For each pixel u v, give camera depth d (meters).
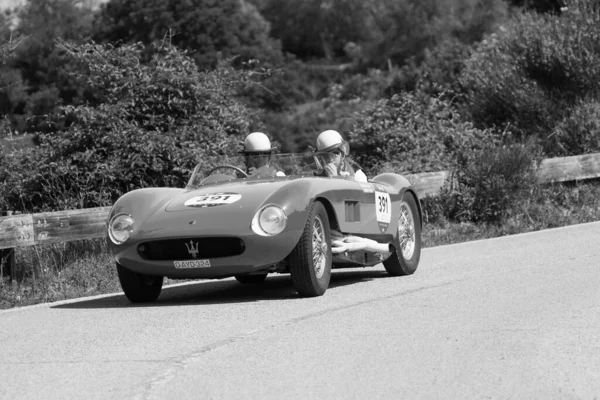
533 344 14.62
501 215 40.22
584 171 44.69
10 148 37.81
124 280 21.30
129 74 38.81
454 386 12.06
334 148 24.33
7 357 14.89
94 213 29.16
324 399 11.55
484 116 55.75
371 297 20.47
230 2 143.00
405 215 25.94
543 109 53.69
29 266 29.02
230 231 19.67
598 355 13.70
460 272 24.81
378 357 13.93
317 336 15.79
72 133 36.75
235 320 17.81
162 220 20.44
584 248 28.55
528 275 23.16
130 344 15.58
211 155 37.53
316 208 20.75
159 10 137.50
